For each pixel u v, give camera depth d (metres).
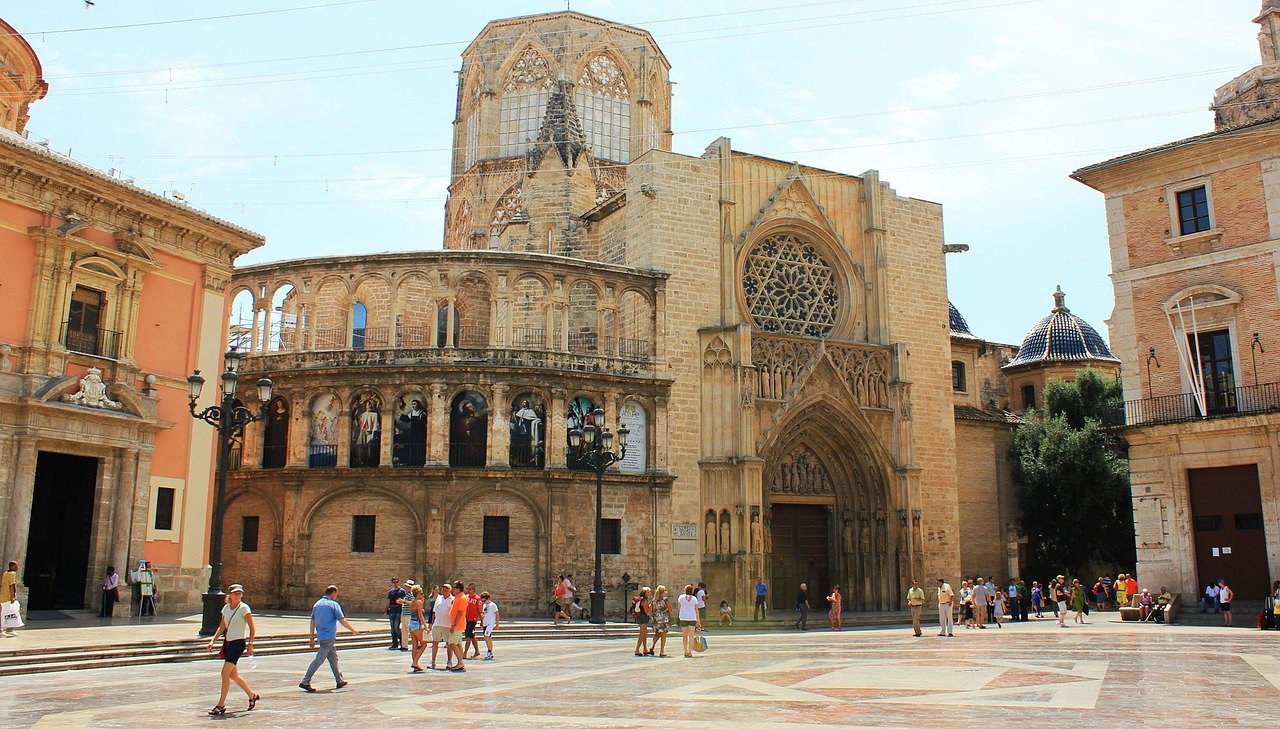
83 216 33.41
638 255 49.59
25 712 16.55
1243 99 43.94
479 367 43.38
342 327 52.22
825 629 42.78
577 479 43.78
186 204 36.69
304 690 19.45
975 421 60.53
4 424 30.61
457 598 24.14
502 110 67.62
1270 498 37.16
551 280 45.78
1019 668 22.81
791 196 52.94
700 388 48.06
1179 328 41.12
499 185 65.81
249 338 53.56
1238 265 39.72
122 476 33.84
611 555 44.16
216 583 27.55
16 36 44.25
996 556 59.91
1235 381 39.34
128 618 32.59
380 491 42.72
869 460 51.12
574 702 17.56
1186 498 39.78
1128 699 17.05
